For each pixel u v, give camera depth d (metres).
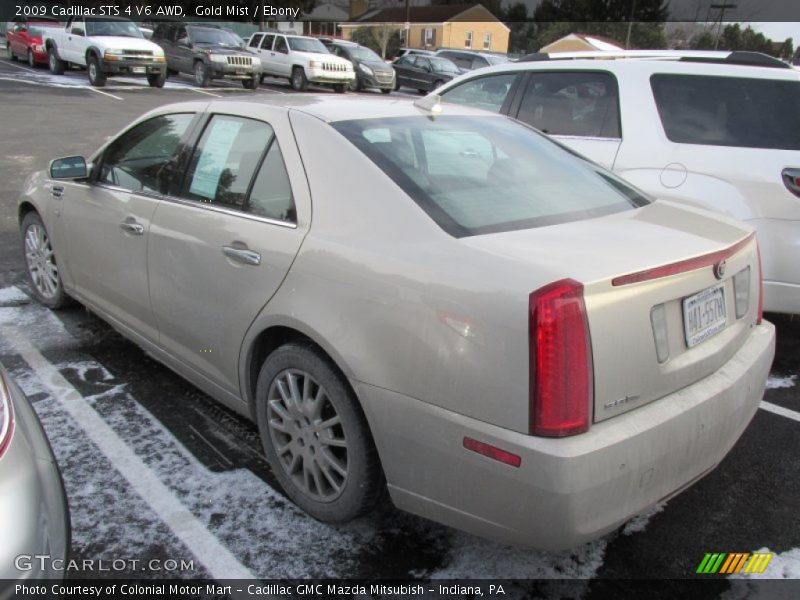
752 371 2.63
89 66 20.02
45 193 4.50
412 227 2.43
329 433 2.64
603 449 2.04
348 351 2.41
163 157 3.56
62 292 4.73
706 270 2.42
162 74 20.62
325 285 2.52
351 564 2.61
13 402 2.01
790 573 2.64
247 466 3.18
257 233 2.84
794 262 4.27
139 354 4.28
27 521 1.75
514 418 2.06
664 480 2.27
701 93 4.70
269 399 2.87
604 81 5.08
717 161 4.49
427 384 2.23
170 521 2.79
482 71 5.93
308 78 23.67
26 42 23.75
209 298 3.08
